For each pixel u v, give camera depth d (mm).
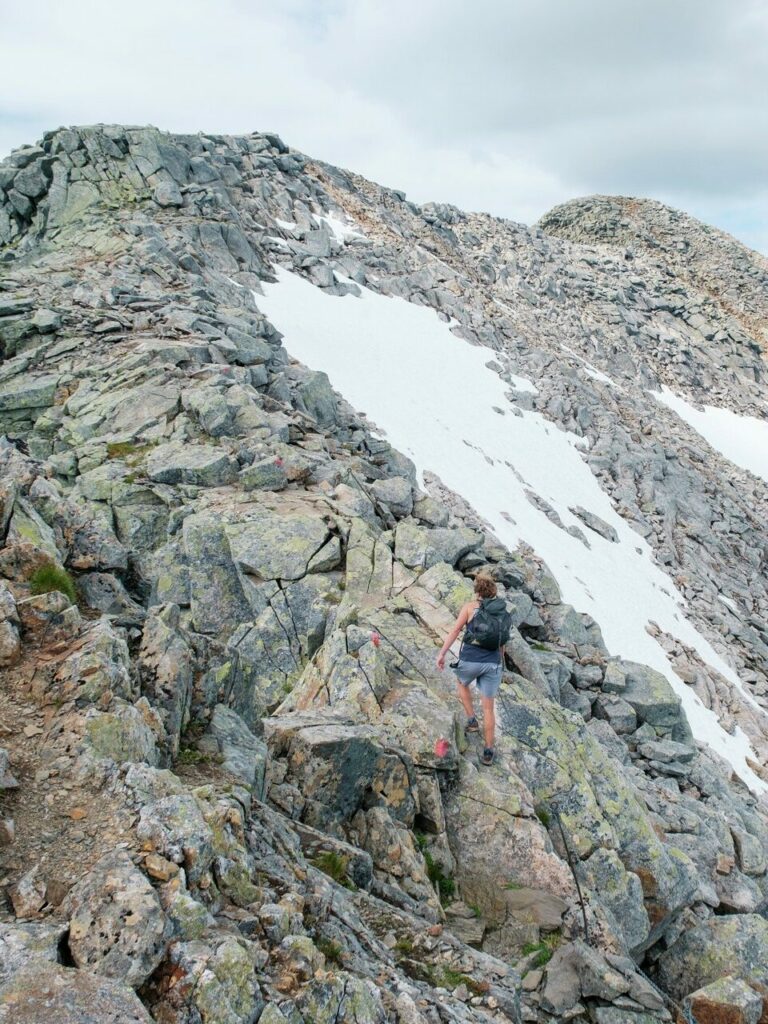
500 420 48594
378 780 11586
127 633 10773
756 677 36062
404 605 16562
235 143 69375
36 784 7664
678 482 53875
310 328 47688
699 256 115062
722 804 19672
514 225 100188
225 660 12219
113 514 21031
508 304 75125
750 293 109250
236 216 55594
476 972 8578
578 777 13422
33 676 9102
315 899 8086
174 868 6766
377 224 73062
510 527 35938
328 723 12078
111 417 25938
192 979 5902
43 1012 5254
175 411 25938
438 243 79000
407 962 8375
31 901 6309
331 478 23297
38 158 52531
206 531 18594
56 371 29906
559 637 23875
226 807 7852
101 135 53656
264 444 24031
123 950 5914
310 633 16469
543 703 14641
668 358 83625
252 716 12602
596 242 118438
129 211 49844
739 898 15039
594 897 11711
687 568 45250
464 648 13133
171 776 8031
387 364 48125
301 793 10852
